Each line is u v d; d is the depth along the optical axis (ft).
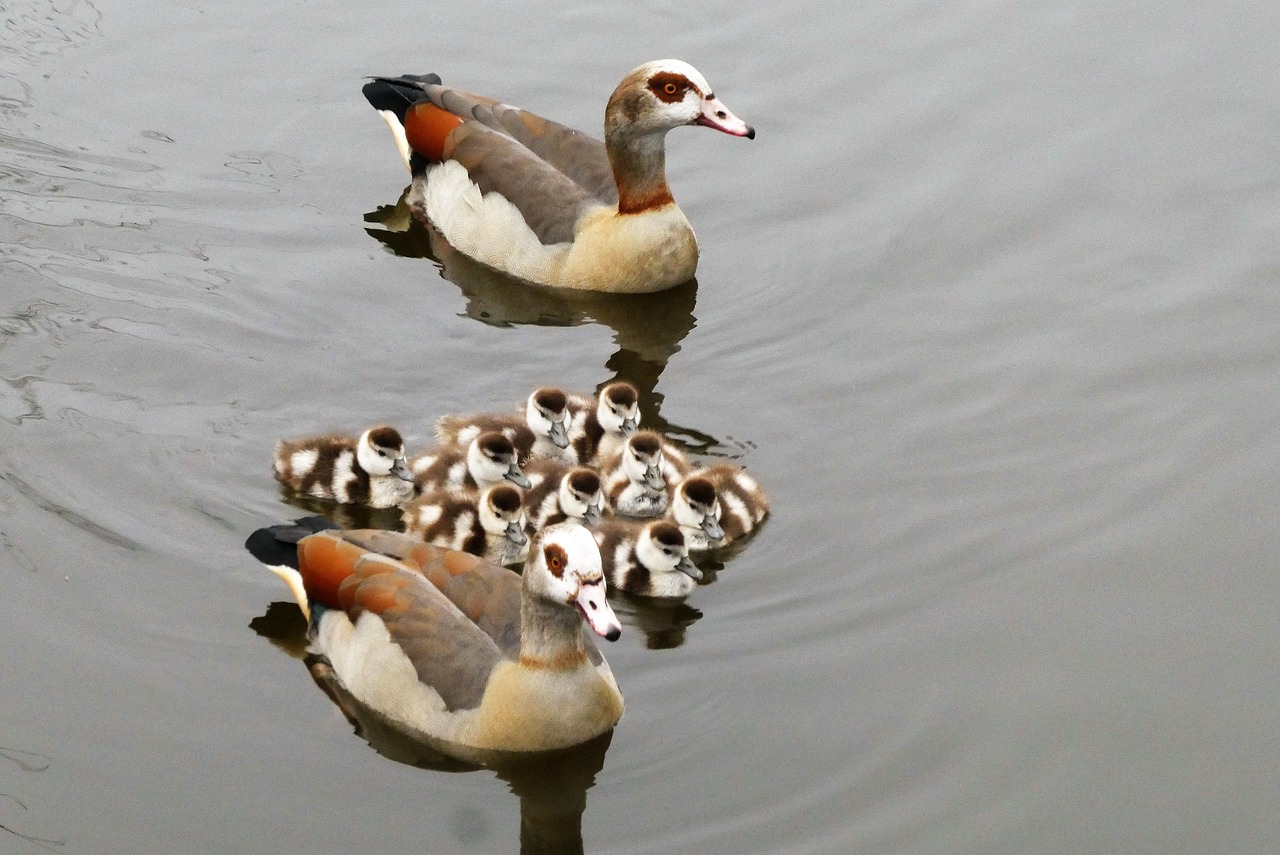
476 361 48.24
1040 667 36.22
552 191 52.70
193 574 39.55
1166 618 37.60
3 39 61.36
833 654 36.96
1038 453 43.45
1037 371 46.73
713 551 40.55
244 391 46.29
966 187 55.26
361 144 58.18
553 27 64.08
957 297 50.29
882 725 34.78
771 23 64.08
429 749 34.88
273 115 58.80
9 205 53.06
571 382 47.26
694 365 47.93
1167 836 31.89
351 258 52.75
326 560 36.76
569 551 33.32
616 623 32.76
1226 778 33.27
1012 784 33.19
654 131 50.24
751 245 53.52
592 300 51.49
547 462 43.98
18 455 43.01
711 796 33.19
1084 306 49.52
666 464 42.91
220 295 50.11
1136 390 45.73
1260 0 64.34
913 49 62.39
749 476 42.14
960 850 31.58
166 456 43.50
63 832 31.99
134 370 46.68
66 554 39.78
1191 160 55.88
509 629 35.45
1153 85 59.67
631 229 51.11
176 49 61.62
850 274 51.72
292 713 35.55
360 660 35.60
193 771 33.73
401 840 32.22
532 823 32.68
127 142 56.70
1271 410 44.73
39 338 47.55
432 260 53.31
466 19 64.44
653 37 63.46
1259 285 49.96
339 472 42.37
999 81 60.29
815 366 47.57
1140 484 42.11
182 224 53.26
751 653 37.22
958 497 41.96
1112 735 34.37
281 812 32.81
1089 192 54.70
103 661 36.65
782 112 59.47
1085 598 38.32
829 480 42.88
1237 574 38.91
